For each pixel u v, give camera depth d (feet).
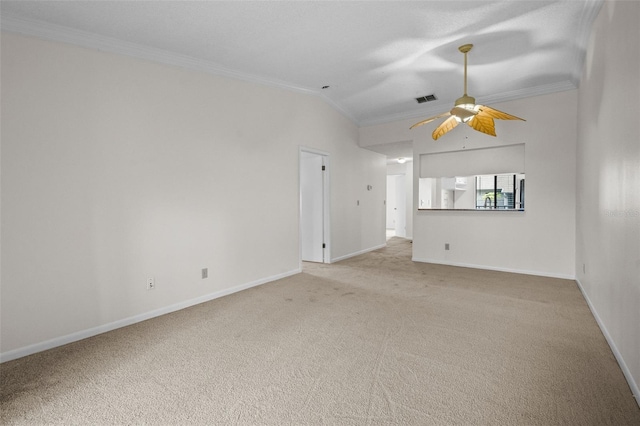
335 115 18.24
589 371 6.65
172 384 6.31
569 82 13.93
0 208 7.29
